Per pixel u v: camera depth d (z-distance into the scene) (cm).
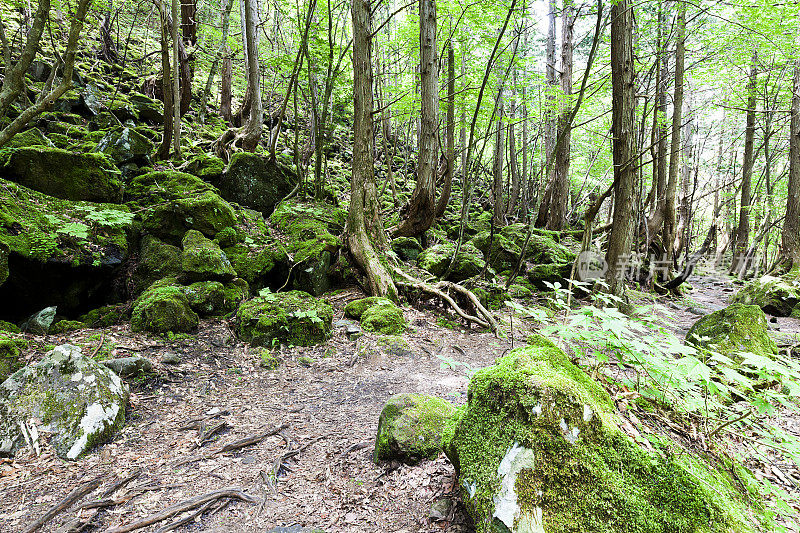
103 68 1274
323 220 907
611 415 206
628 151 826
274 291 726
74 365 346
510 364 213
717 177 2523
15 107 826
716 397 281
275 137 962
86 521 240
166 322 509
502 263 1130
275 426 364
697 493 171
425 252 954
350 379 475
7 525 233
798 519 229
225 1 1510
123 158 776
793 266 1255
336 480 287
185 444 330
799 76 1327
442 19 1134
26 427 306
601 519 168
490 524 175
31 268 513
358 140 757
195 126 1210
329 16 878
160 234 660
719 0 921
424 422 304
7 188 561
